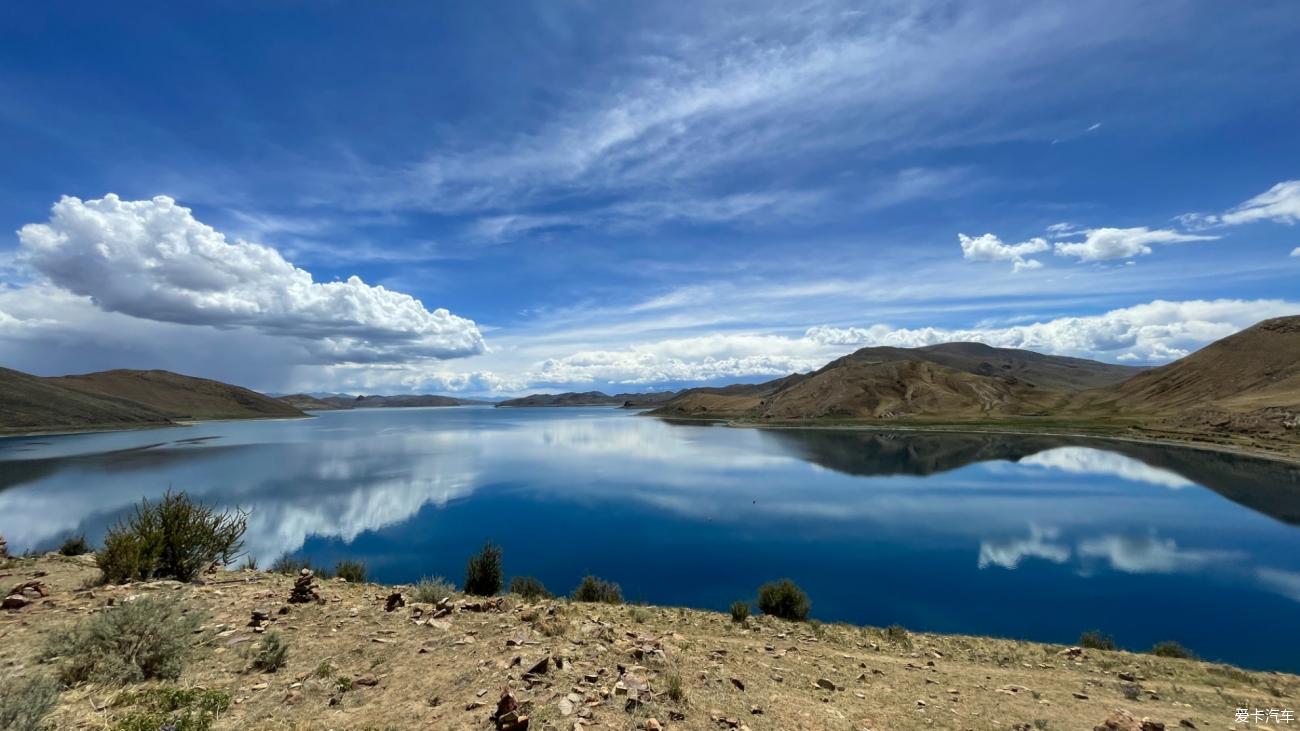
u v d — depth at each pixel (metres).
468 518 49.88
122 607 7.25
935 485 66.88
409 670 7.38
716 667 9.12
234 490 62.28
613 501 57.91
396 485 67.12
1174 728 8.59
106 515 47.94
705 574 33.78
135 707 5.75
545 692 6.72
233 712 5.94
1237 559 36.94
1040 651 15.55
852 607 27.91
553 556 37.91
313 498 57.97
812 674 10.14
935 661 13.29
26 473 74.06
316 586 12.75
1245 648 23.17
